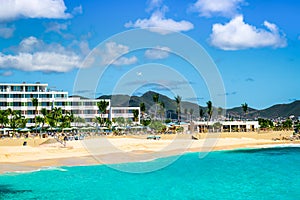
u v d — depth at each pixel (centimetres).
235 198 3831
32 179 4619
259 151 8600
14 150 6631
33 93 11881
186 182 4625
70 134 8862
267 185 4516
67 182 4478
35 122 11050
